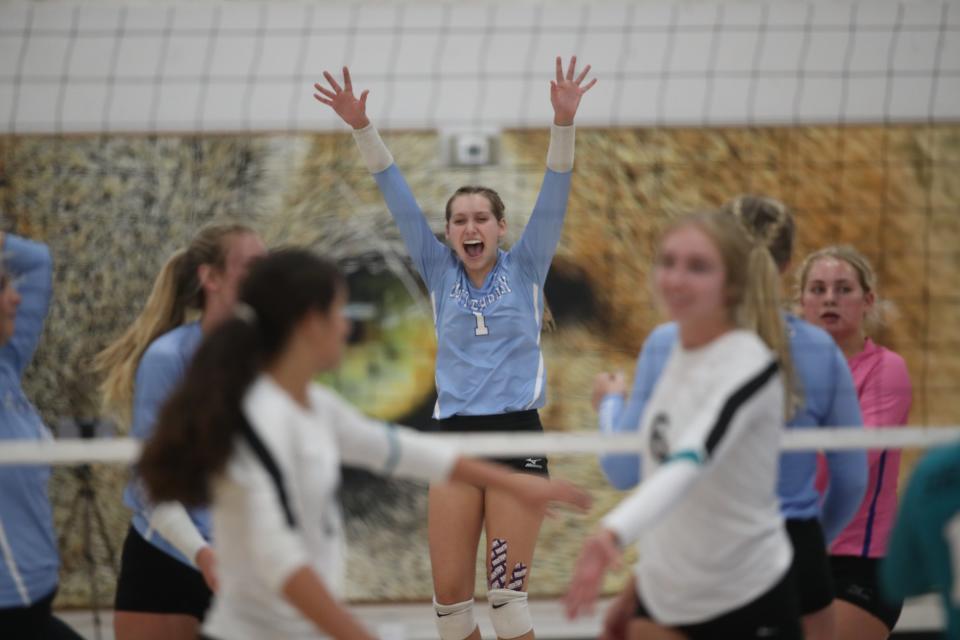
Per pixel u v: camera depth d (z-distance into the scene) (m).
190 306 9.56
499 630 11.38
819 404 8.96
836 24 18.48
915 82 18.39
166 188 19.38
